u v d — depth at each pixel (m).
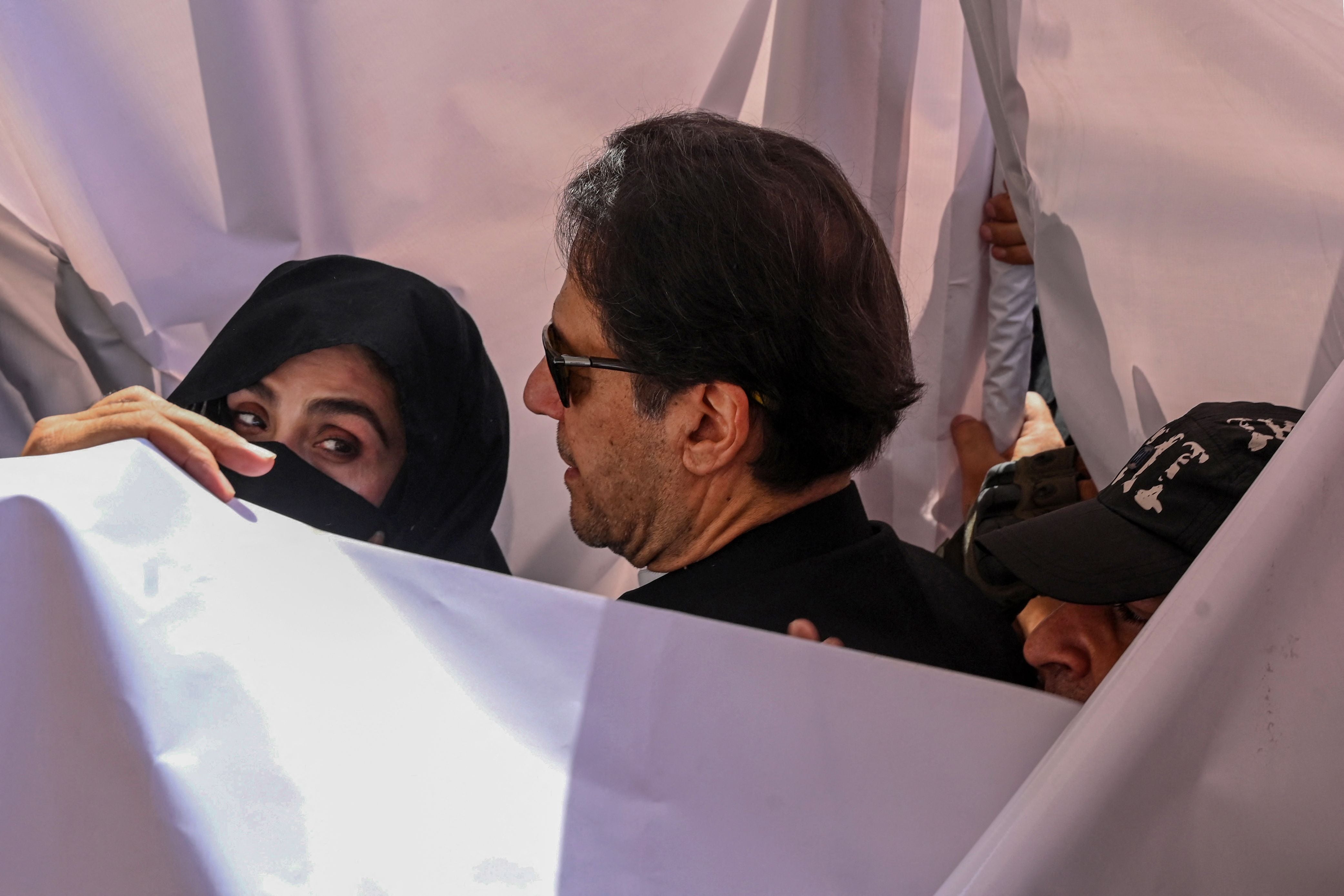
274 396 1.27
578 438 0.97
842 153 1.58
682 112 1.37
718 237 0.86
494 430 1.45
